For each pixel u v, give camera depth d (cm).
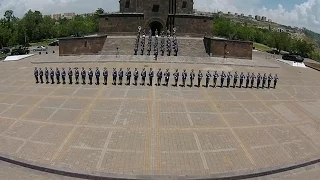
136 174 1486
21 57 5456
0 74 3850
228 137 1961
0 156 1656
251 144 1884
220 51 5116
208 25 5903
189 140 1886
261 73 4228
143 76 3219
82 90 2970
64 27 11112
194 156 1689
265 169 1585
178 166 1577
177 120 2211
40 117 2231
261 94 3114
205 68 4197
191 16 5816
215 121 2231
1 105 2523
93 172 1497
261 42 11581
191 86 3228
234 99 2838
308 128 2233
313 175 1600
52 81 3253
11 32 8906
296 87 3616
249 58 5269
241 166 1608
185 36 5875
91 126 2062
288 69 4991
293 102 2909
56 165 1562
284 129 2177
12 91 2972
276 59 6325
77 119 2189
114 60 4550
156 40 5122
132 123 2127
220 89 3186
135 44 5134
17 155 1666
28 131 1984
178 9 5981
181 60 4631
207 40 5216
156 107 2483
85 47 5134
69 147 1758
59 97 2731
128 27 5784
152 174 1491
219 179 1483
